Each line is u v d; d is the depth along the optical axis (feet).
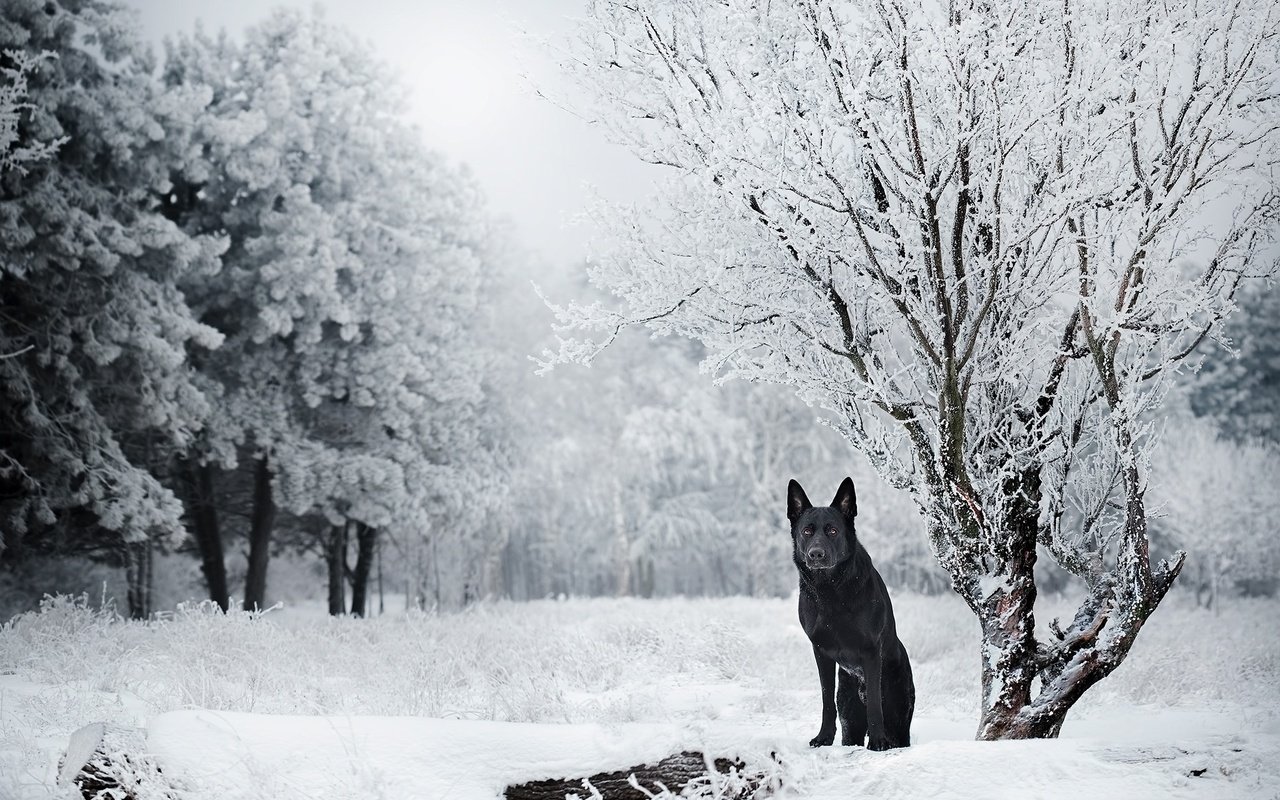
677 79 19.29
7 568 68.18
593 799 15.31
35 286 62.03
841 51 17.95
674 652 41.01
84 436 62.64
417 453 87.51
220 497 88.53
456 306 98.12
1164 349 20.22
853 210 18.57
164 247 68.08
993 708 19.34
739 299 19.74
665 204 20.44
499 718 25.26
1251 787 13.42
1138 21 18.75
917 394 20.75
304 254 78.59
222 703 25.14
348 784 14.89
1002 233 19.47
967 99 17.54
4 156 57.57
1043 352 20.84
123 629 38.60
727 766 15.62
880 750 19.54
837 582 20.01
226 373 80.53
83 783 15.44
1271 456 110.83
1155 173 19.89
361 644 42.22
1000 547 19.80
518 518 144.77
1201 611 92.79
